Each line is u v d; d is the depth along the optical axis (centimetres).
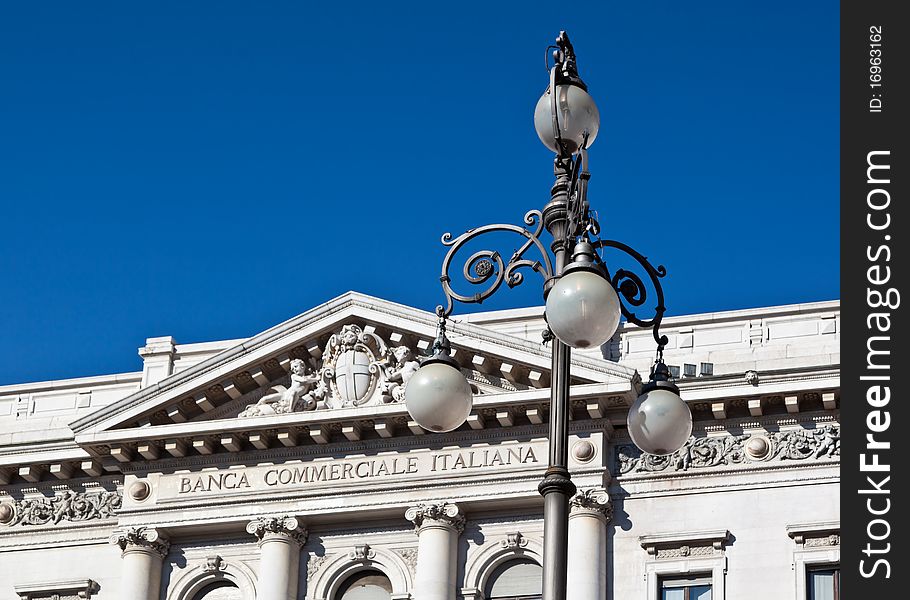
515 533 5666
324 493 5772
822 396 5488
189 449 5919
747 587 5419
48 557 6059
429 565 5616
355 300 5847
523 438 5681
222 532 5900
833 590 5384
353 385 5797
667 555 5516
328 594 5750
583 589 5438
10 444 6112
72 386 6375
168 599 5856
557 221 2891
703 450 5606
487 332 5659
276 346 5850
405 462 5744
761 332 5772
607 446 5662
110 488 6103
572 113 2975
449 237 3044
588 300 2617
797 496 5488
